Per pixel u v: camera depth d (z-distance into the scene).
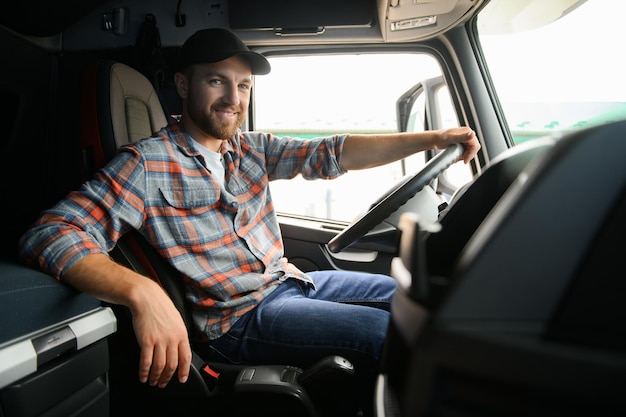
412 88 2.33
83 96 1.32
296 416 1.01
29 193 2.07
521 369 0.36
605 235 0.36
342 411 1.06
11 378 0.71
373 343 1.09
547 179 0.35
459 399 0.38
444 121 2.12
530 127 1.85
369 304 1.41
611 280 0.36
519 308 0.37
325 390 1.01
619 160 0.36
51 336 0.81
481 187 0.56
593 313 0.36
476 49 1.93
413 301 0.43
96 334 0.92
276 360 1.16
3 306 0.73
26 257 0.92
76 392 0.87
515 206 0.36
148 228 1.17
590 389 0.35
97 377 0.94
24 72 1.98
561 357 0.35
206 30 1.32
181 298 1.19
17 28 1.91
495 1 1.74
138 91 1.50
